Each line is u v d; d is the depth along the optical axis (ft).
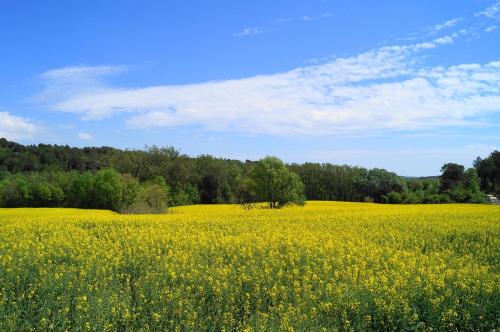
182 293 34.78
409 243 61.31
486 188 309.22
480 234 68.44
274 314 31.73
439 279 37.19
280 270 40.50
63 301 32.73
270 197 186.50
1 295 34.55
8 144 336.70
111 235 69.77
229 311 32.53
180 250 54.54
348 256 47.62
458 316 32.48
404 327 30.78
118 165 313.53
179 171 299.79
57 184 218.38
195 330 29.58
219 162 311.47
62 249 54.08
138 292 34.78
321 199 315.78
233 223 87.20
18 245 57.06
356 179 309.83
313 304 33.04
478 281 37.01
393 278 39.19
